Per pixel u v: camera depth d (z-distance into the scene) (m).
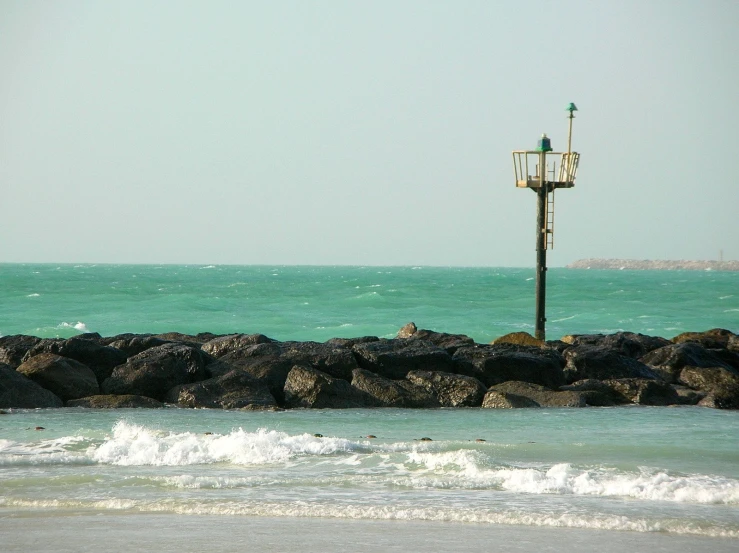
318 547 22.97
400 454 36.38
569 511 27.25
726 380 59.19
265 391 53.81
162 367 54.53
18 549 22.66
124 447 36.47
